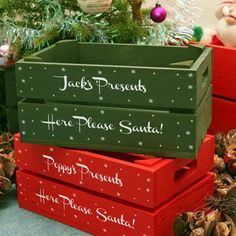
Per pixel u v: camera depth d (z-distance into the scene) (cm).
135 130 85
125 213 86
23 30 106
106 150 88
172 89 81
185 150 83
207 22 145
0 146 109
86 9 99
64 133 90
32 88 88
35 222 96
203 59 85
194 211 89
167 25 111
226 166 103
